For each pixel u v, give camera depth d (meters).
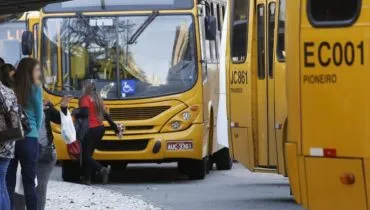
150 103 43.00
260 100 35.34
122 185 42.91
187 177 47.50
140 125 42.81
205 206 34.34
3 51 57.28
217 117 48.59
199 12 43.72
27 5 33.84
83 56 43.66
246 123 35.94
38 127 26.09
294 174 21.39
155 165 56.41
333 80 20.56
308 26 20.98
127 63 43.44
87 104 41.03
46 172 27.30
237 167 54.91
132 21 43.72
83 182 42.16
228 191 40.03
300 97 21.09
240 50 36.47
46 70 43.69
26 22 54.47
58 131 42.56
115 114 43.00
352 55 20.31
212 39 44.69
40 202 27.30
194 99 43.16
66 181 44.72
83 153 41.44
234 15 37.31
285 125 26.39
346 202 20.53
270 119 34.88
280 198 37.09
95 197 35.72
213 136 48.22
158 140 42.69
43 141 27.02
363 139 20.14
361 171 20.23
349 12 20.42
